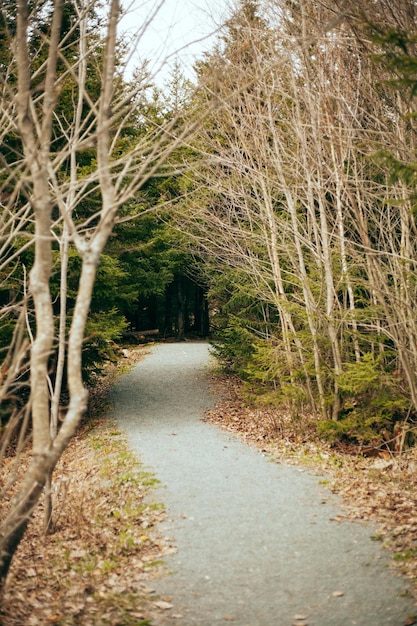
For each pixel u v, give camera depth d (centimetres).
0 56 912
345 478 987
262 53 1198
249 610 547
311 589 586
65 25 1305
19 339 504
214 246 1552
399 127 1023
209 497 884
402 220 1090
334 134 1103
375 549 675
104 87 529
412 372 1082
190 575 624
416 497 861
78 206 1357
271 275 1428
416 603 545
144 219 1598
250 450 1197
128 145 1384
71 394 496
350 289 1230
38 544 752
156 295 3044
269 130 1327
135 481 984
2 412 538
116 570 648
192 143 1367
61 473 1084
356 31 930
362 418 1195
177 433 1373
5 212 522
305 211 1573
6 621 510
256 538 720
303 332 1297
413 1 828
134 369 2275
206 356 2536
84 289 505
